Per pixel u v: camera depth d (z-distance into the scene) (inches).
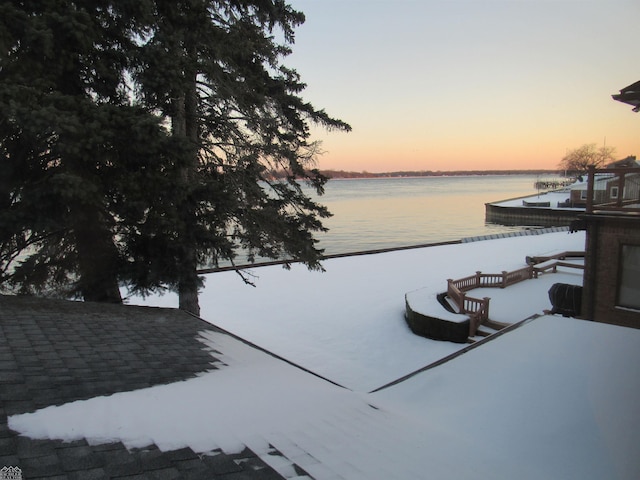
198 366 196.1
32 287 316.5
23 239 294.8
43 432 110.7
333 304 614.9
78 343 199.0
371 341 478.0
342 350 454.6
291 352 446.6
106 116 244.5
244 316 564.1
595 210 339.9
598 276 340.2
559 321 290.0
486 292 595.2
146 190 271.4
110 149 253.3
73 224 277.3
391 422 177.3
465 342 452.8
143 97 309.3
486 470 141.8
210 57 349.1
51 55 238.7
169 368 185.9
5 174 257.3
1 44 218.2
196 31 321.4
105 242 309.0
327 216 466.6
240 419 144.9
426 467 135.0
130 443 112.4
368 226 2135.8
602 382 206.7
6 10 223.1
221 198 316.5
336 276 786.2
